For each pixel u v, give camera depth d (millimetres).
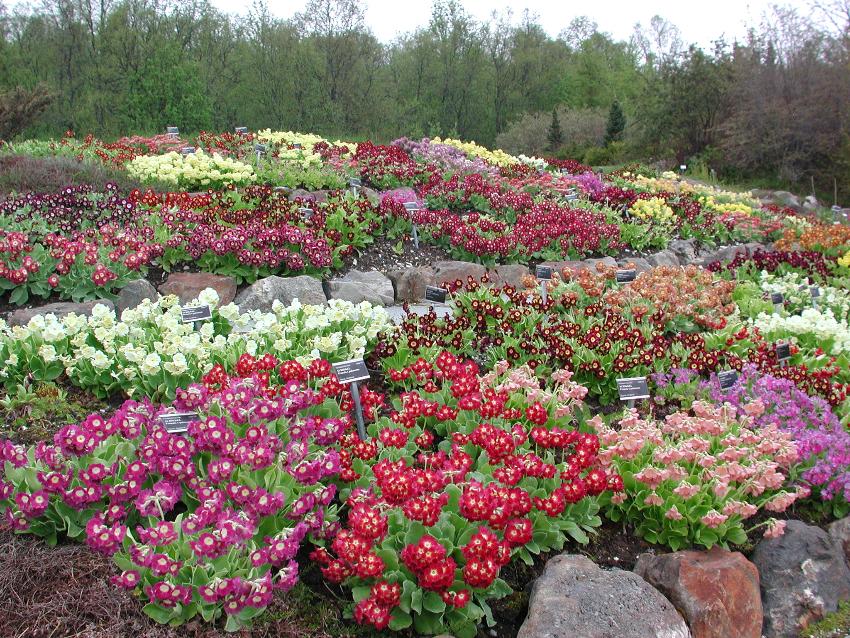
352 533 3547
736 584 3896
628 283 8148
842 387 5988
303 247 7715
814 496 5004
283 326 5668
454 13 39781
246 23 32625
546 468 4234
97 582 3367
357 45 33062
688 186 17000
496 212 11203
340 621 3543
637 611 3572
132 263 6605
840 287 10312
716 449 4848
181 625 3268
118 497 3633
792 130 25141
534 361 5883
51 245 6656
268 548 3441
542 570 4074
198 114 28969
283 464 3943
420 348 5906
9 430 4641
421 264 8961
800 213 19953
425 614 3512
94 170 9859
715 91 27625
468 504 3672
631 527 4520
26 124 22453
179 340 5078
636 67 55188
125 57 30672
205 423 3879
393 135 34812
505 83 42344
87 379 5105
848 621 4094
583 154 31391
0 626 3105
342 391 4902
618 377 6023
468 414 5020
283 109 32906
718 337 7074
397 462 4039
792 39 26641
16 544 3555
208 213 8664
